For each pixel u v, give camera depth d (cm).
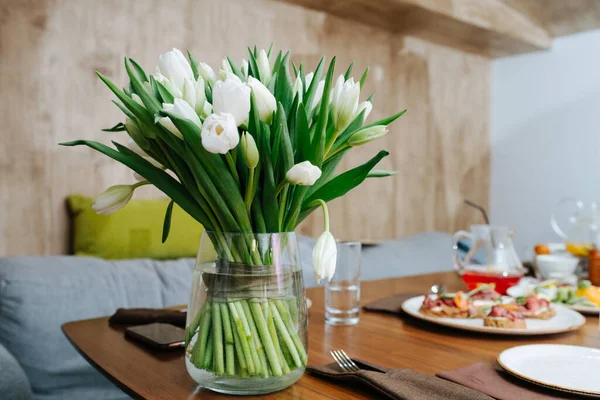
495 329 97
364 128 71
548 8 420
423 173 438
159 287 204
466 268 144
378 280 173
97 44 271
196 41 309
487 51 467
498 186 488
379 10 368
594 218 187
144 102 65
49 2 255
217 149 58
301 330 72
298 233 357
